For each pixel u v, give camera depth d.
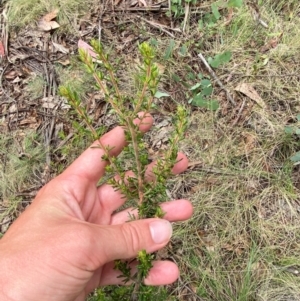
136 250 0.23
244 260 0.34
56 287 0.22
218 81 0.39
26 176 0.39
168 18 0.44
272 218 0.34
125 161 0.36
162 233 0.23
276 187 0.35
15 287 0.21
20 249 0.22
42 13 0.45
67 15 0.44
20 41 0.44
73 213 0.25
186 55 0.41
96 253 0.21
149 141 0.38
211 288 0.33
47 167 0.39
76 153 0.39
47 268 0.21
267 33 0.41
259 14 0.42
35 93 0.42
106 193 0.28
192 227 0.35
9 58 0.44
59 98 0.41
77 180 0.26
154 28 0.43
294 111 0.38
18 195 0.38
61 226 0.22
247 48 0.41
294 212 0.34
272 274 0.33
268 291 0.33
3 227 0.38
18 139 0.40
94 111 0.40
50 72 0.42
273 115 0.38
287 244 0.34
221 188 0.36
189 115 0.38
